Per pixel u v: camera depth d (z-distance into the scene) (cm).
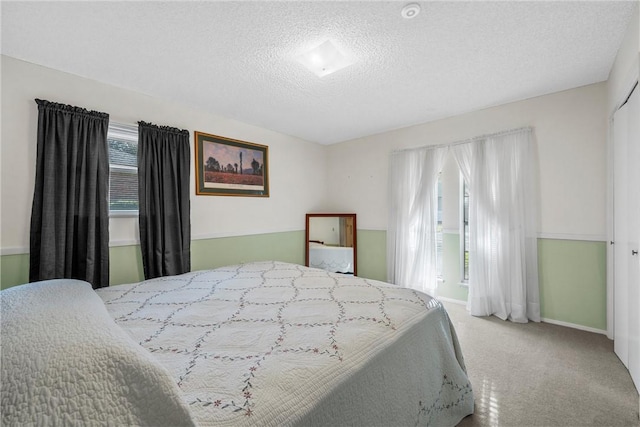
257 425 69
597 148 243
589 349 215
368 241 406
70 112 206
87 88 220
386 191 387
